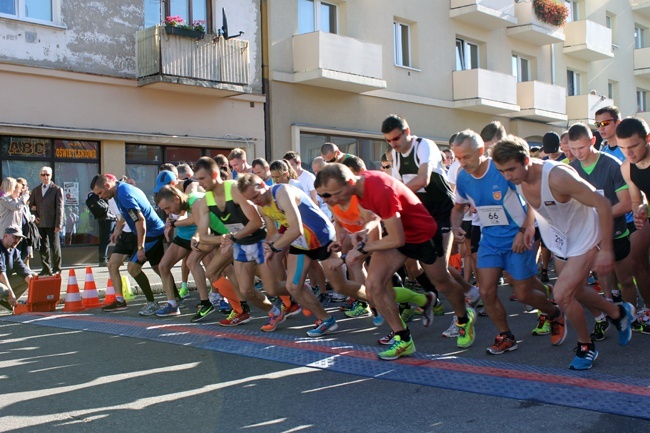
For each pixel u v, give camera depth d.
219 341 6.14
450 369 4.88
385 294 5.20
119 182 8.27
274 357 5.48
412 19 19.77
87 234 13.98
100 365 5.43
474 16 20.83
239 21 15.86
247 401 4.36
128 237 8.49
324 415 4.03
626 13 29.02
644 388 4.20
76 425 4.00
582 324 4.73
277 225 6.88
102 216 13.38
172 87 14.46
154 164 14.79
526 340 5.93
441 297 8.70
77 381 4.97
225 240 6.52
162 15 14.76
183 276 9.59
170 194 7.60
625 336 5.33
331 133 17.72
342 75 16.83
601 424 3.64
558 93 24.00
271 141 16.48
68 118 13.34
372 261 5.24
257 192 6.04
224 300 8.06
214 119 15.54
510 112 22.64
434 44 20.48
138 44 14.30
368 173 5.01
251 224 6.48
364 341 6.10
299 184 8.54
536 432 3.58
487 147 6.55
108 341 6.36
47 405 4.41
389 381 4.69
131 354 5.78
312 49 16.48
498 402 4.11
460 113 21.62
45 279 8.56
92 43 13.72
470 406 4.07
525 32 22.67
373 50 17.67
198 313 7.47
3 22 12.54
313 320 7.28
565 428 3.61
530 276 5.25
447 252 6.36
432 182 6.28
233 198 6.61
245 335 6.43
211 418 4.05
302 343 5.98
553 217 4.64
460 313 5.71
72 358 5.71
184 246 7.80
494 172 5.12
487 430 3.65
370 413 4.03
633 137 5.12
